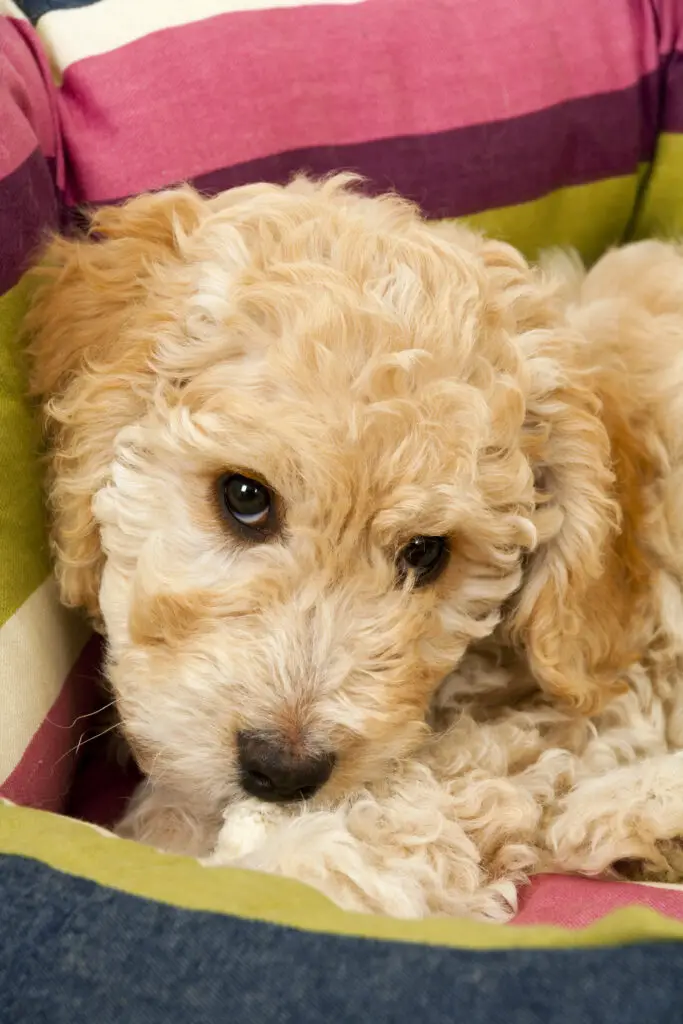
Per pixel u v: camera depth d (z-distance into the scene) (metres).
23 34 0.62
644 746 0.61
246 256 0.58
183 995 0.48
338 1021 0.48
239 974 0.48
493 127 0.67
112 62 0.63
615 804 0.57
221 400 0.56
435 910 0.55
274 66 0.64
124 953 0.49
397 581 0.57
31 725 0.57
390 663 0.56
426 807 0.57
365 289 0.56
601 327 0.65
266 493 0.56
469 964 0.48
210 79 0.63
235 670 0.55
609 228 0.73
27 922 0.50
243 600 0.56
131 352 0.58
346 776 0.55
